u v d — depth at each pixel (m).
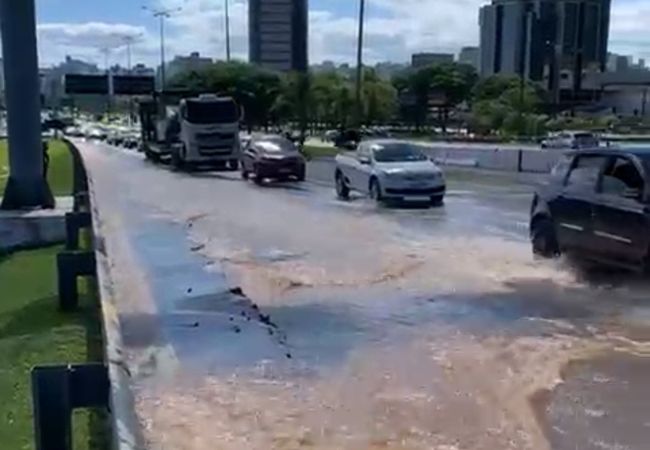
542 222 12.50
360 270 12.02
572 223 11.69
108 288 7.79
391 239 15.02
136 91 96.94
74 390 4.29
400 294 10.45
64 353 7.92
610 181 11.07
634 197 10.55
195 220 18.19
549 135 69.06
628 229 10.51
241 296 10.38
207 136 38.62
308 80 69.19
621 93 115.31
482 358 7.60
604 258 11.01
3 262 14.95
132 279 11.31
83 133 102.38
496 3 138.75
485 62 142.50
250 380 6.94
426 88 97.31
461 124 96.38
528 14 133.00
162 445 5.54
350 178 23.30
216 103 38.91
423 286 10.92
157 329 8.65
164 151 43.38
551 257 12.28
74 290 9.91
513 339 8.23
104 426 5.67
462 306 9.74
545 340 8.19
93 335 8.52
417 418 6.11
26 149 19.50
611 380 6.95
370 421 6.03
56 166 37.56
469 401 6.46
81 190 16.58
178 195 24.75
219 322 8.95
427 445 5.62
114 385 4.32
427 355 7.71
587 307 9.63
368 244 14.44
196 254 13.43
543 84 120.06
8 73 19.52
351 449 5.53
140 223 17.69
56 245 16.72
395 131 84.88
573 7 133.12
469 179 29.89
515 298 10.13
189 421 5.98
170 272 11.81
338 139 56.66
